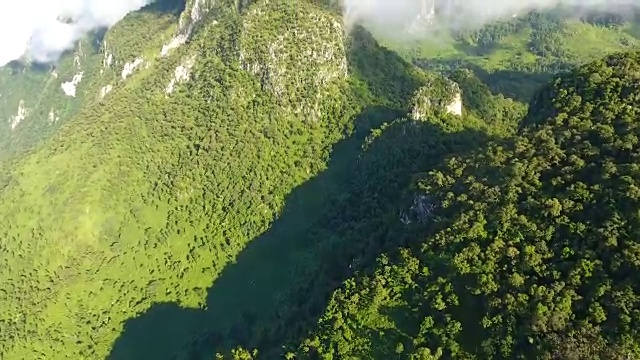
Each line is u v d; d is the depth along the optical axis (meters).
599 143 92.69
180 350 155.38
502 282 82.56
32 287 175.12
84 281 173.62
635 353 69.38
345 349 88.69
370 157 164.25
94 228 179.88
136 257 178.12
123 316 168.12
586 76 106.50
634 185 81.38
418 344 84.12
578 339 72.75
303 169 184.75
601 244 78.75
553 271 79.75
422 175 112.69
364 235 124.06
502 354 77.38
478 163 103.81
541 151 96.50
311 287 123.19
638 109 94.88
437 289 87.69
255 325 142.00
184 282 171.50
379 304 91.56
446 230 92.31
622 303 72.50
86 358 161.00
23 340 165.38
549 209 85.38
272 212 177.38
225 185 184.75
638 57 108.00
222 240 176.50
